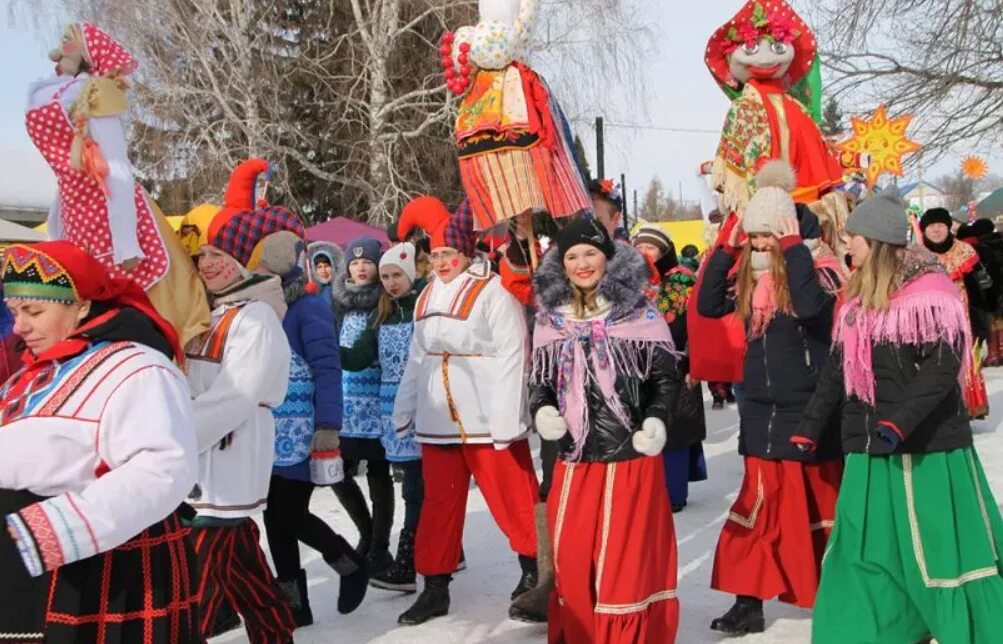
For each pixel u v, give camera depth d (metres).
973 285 9.55
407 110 21.62
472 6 21.05
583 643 3.87
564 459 3.91
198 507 3.76
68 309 2.56
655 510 3.87
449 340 4.74
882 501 3.81
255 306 3.85
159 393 2.47
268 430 3.94
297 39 22.14
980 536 3.72
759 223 4.27
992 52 15.04
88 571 2.48
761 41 5.40
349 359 5.62
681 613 4.77
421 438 4.86
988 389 12.98
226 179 19.92
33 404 2.48
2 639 2.42
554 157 4.57
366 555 5.69
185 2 19.92
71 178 3.63
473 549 6.16
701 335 4.99
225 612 4.72
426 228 5.06
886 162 6.22
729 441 9.99
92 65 3.70
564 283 3.93
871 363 3.77
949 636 3.66
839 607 3.88
